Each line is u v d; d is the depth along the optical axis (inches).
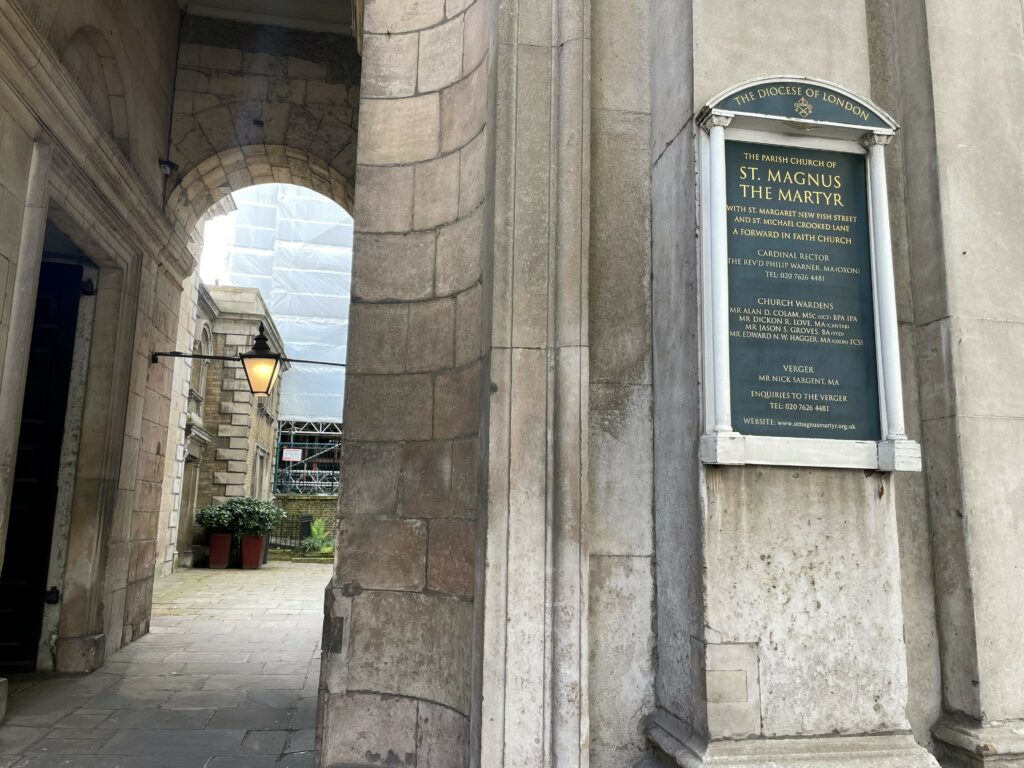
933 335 134.3
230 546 671.8
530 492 124.2
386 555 150.2
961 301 132.2
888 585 117.5
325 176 371.2
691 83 125.8
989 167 137.7
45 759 176.1
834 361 120.5
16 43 187.2
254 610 416.2
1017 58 143.3
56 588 269.1
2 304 192.2
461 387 146.6
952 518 128.0
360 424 155.3
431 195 161.2
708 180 121.1
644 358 135.1
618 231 138.1
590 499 129.2
